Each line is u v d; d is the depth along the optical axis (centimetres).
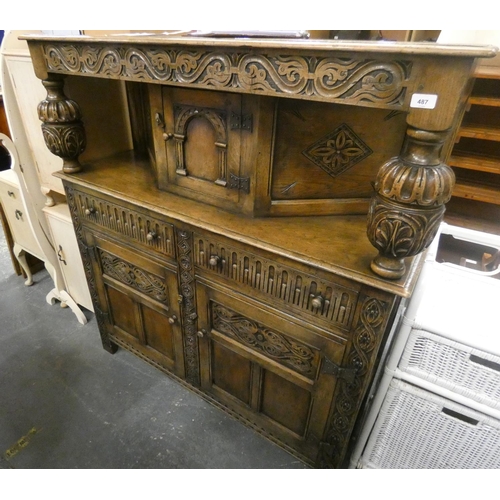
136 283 120
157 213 96
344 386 86
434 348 82
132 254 113
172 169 98
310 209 89
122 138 135
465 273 94
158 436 123
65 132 106
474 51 44
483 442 87
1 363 149
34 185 147
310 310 82
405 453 101
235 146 82
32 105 126
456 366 81
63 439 121
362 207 89
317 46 55
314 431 101
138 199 99
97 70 87
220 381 118
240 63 64
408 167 54
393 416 96
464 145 140
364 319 75
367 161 82
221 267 93
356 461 109
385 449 103
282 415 107
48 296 182
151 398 136
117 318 141
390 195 56
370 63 53
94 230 120
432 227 57
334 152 82
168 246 101
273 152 80
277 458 118
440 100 49
